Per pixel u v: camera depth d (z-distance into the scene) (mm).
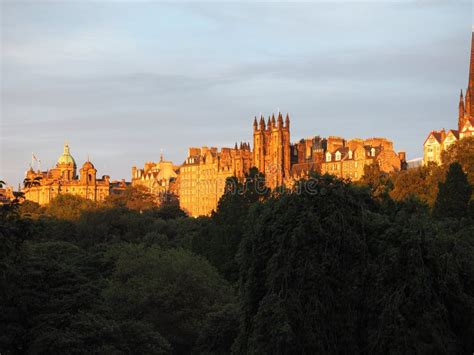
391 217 79438
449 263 74938
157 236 180500
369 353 70250
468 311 73375
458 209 129000
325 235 73938
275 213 79250
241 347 78188
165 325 102750
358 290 72938
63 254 134875
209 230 156875
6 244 67000
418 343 68688
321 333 70812
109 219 199750
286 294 72500
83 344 78500
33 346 75625
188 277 106562
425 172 178500
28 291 82000
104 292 103812
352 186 81500
